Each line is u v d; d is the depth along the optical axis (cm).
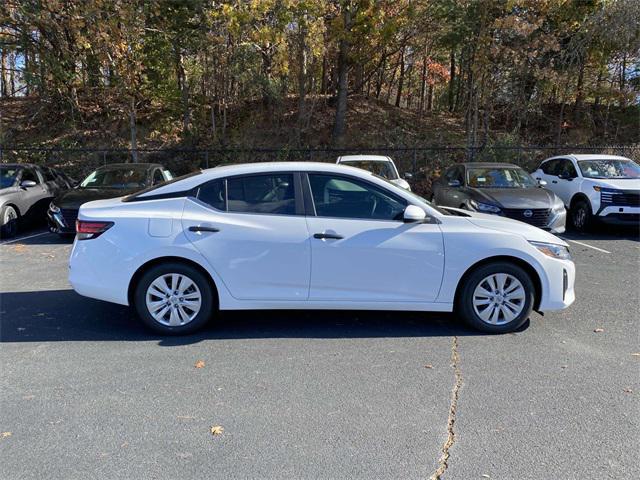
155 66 1753
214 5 1531
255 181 472
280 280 460
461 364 408
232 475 268
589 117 2131
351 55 1784
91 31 1398
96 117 2042
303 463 279
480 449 292
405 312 537
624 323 508
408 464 278
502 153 1731
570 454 288
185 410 335
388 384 373
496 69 1697
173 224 455
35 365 404
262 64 1791
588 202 1057
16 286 637
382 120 2167
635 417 328
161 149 1730
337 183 473
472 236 463
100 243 458
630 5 1580
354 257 458
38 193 1083
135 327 491
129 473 270
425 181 1712
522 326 497
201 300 464
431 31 1775
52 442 298
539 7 1595
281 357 420
